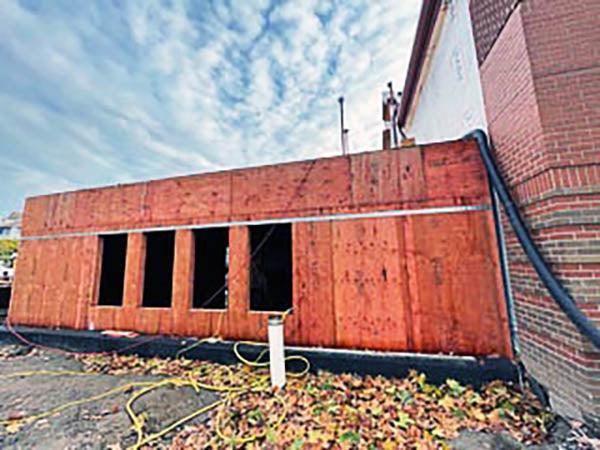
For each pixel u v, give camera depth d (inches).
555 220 114.0
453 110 237.6
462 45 208.5
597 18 117.6
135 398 146.9
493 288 154.5
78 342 219.1
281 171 200.2
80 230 248.8
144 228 229.0
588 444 97.3
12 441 115.8
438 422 117.4
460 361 148.6
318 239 185.9
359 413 125.4
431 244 166.4
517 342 147.2
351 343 171.3
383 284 171.0
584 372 103.9
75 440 115.6
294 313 183.3
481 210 161.2
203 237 307.1
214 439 113.3
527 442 102.8
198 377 167.6
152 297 310.7
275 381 152.2
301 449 105.0
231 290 200.5
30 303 252.4
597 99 114.0
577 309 104.2
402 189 175.3
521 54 128.6
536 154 122.3
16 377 176.2
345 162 187.9
